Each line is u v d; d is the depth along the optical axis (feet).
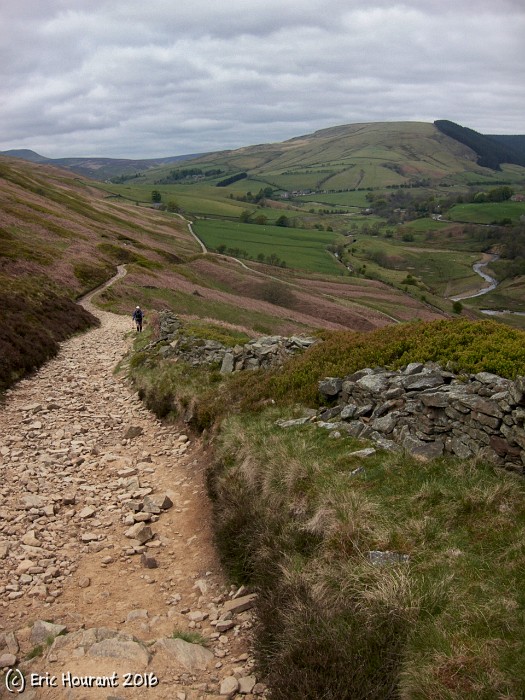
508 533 24.89
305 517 30.22
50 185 532.73
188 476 44.34
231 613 26.48
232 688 21.30
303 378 52.01
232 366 66.49
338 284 431.43
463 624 20.03
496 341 43.50
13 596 27.73
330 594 23.75
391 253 651.25
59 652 23.26
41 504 38.37
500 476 29.66
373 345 53.78
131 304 189.47
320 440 39.27
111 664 22.56
